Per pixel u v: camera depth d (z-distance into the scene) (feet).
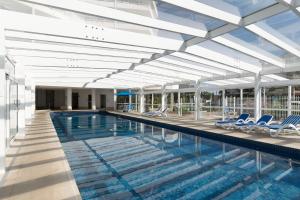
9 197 12.05
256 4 17.67
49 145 23.88
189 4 16.14
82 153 26.76
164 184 17.54
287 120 32.37
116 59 33.01
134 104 91.56
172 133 41.57
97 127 50.39
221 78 46.16
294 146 23.67
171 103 73.82
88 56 31.37
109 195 15.65
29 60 31.96
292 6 15.84
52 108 102.58
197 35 21.83
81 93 106.73
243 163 22.76
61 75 49.98
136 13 18.67
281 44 24.16
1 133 15.57
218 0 16.85
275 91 46.37
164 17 19.85
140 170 20.67
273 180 18.26
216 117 57.06
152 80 60.34
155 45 24.61
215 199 15.01
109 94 108.17
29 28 18.69
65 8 15.72
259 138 28.48
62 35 19.80
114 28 22.38
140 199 15.07
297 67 33.27
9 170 16.17
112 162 23.06
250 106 52.21
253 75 39.88
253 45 27.27
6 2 18.38
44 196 12.19
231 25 20.71
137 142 33.47
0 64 15.90
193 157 25.02
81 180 18.26
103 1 18.06
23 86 31.19
